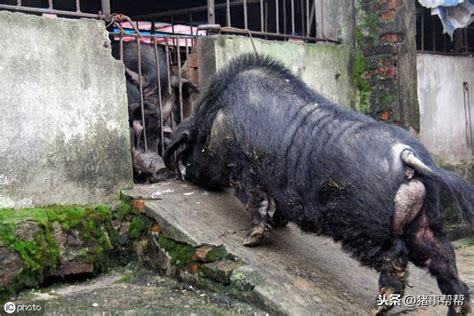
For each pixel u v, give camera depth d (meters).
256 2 8.16
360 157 3.71
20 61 4.29
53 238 4.29
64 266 4.36
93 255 4.51
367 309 3.94
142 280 4.53
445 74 7.51
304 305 3.84
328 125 3.92
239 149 4.36
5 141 4.22
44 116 4.42
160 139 5.48
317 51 6.49
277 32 6.42
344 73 6.85
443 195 4.26
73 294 4.23
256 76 4.45
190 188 5.13
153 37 5.43
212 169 4.82
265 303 3.86
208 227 4.53
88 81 4.67
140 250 4.74
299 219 4.06
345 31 6.96
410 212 3.66
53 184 4.47
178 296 4.20
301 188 3.95
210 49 5.51
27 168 4.33
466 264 5.82
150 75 5.41
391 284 3.78
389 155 3.68
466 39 8.21
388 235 3.69
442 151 7.46
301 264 4.39
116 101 4.85
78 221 4.46
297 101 4.20
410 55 6.68
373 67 6.80
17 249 4.09
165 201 4.78
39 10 4.57
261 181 4.30
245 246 4.42
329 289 4.13
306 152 3.92
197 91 5.62
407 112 6.66
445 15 6.92
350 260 4.71
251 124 4.25
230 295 4.07
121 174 4.89
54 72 4.47
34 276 4.23
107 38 4.80
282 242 4.70
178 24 8.76
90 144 4.69
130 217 4.80
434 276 3.80
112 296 4.19
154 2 10.03
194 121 4.84
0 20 4.18
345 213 3.76
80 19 4.69
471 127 7.91
